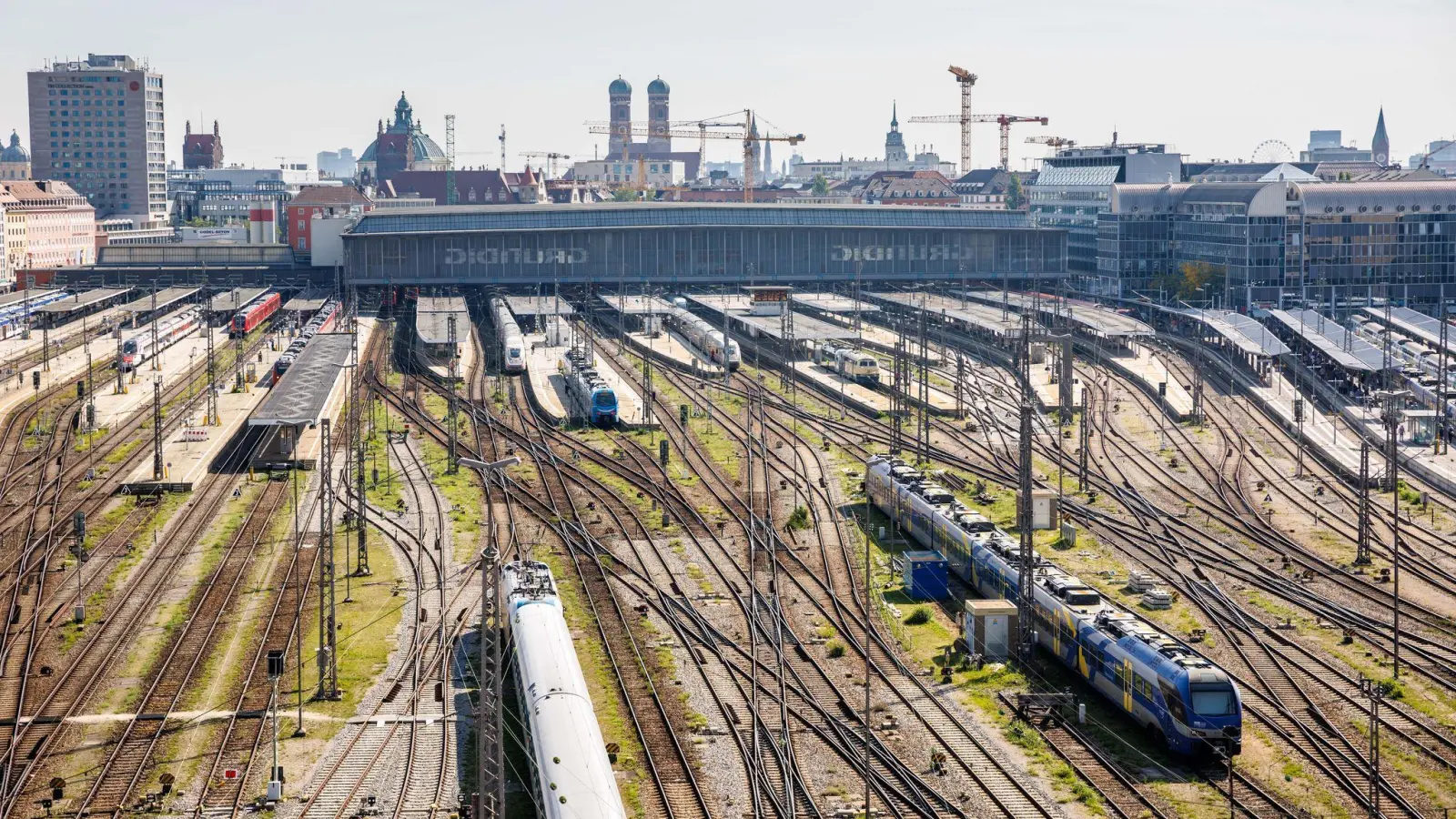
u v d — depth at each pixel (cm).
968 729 8056
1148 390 19700
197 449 15788
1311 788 7269
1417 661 9212
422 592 10650
